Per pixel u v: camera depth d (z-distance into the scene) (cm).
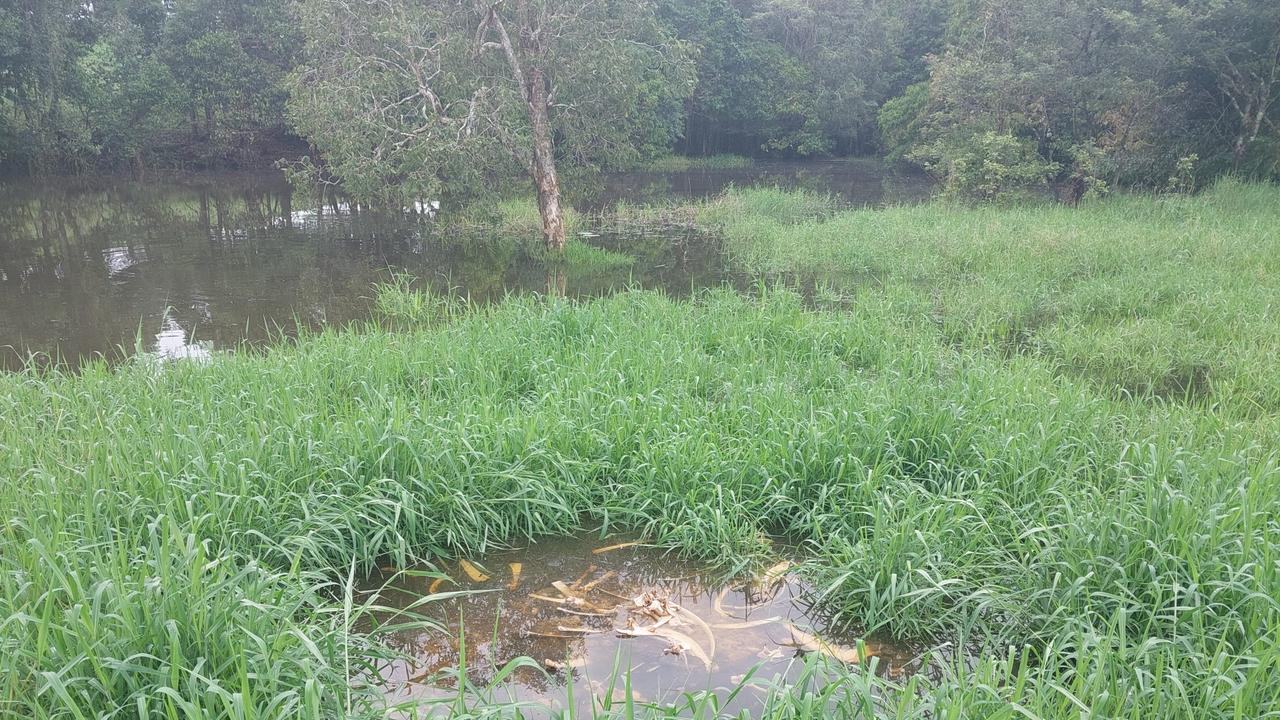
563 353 778
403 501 465
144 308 1159
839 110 4359
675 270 1472
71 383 675
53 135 3067
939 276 1289
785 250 1570
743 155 4772
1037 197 2122
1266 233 1392
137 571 353
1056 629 382
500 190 1750
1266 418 619
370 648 372
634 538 502
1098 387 769
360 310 1159
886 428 552
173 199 2583
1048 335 922
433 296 1245
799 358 805
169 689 267
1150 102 2019
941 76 2289
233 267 1482
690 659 386
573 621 418
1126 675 327
